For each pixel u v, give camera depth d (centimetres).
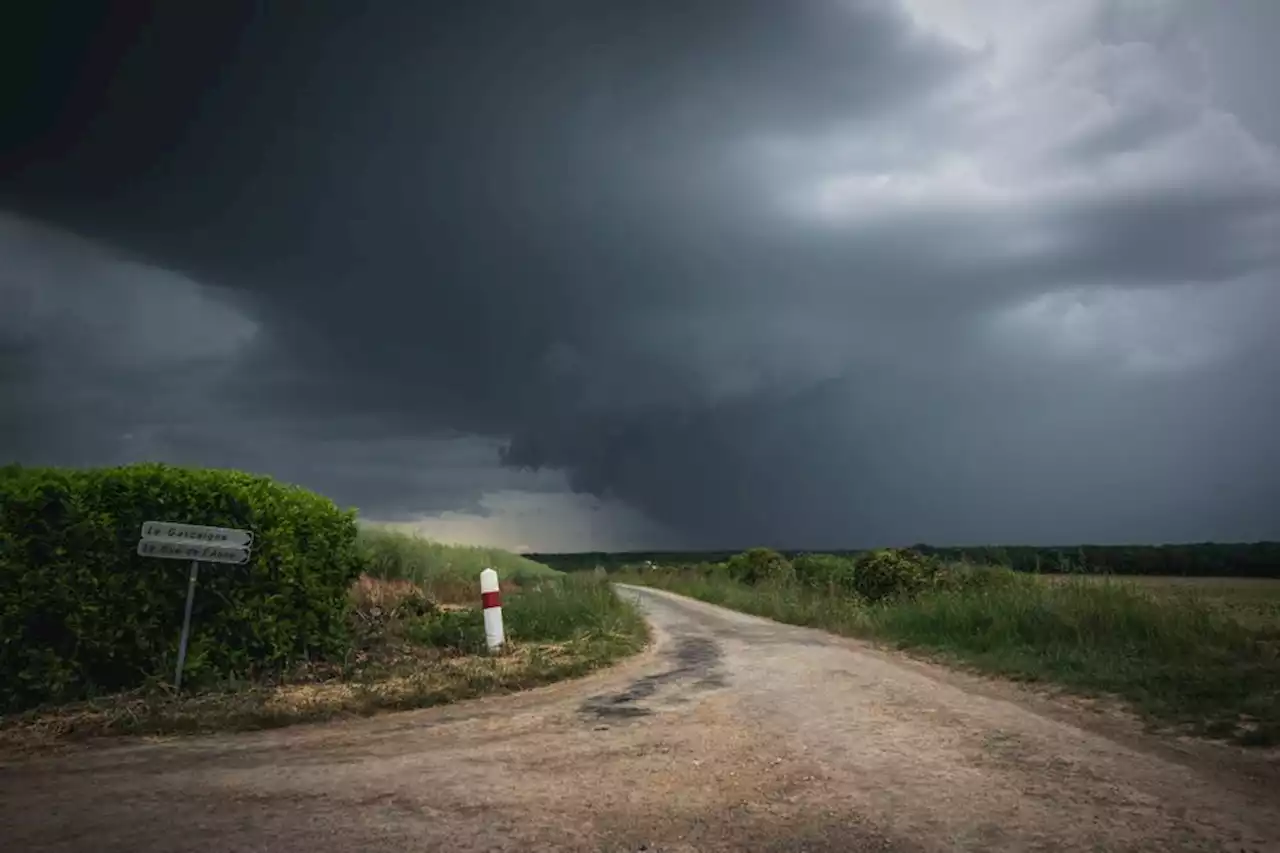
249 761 663
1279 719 735
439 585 2320
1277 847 457
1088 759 639
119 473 953
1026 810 521
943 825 497
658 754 677
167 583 958
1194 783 574
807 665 1183
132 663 932
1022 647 1191
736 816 521
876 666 1161
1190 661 999
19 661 862
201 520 991
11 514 873
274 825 508
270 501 1058
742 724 789
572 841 481
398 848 471
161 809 540
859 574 2166
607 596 1920
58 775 623
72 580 890
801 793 566
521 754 680
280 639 1047
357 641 1255
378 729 783
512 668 1088
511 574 3148
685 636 1655
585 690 994
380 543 2512
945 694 928
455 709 882
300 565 1082
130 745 723
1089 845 462
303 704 854
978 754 659
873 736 728
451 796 564
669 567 6084
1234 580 2773
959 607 1430
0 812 535
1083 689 923
